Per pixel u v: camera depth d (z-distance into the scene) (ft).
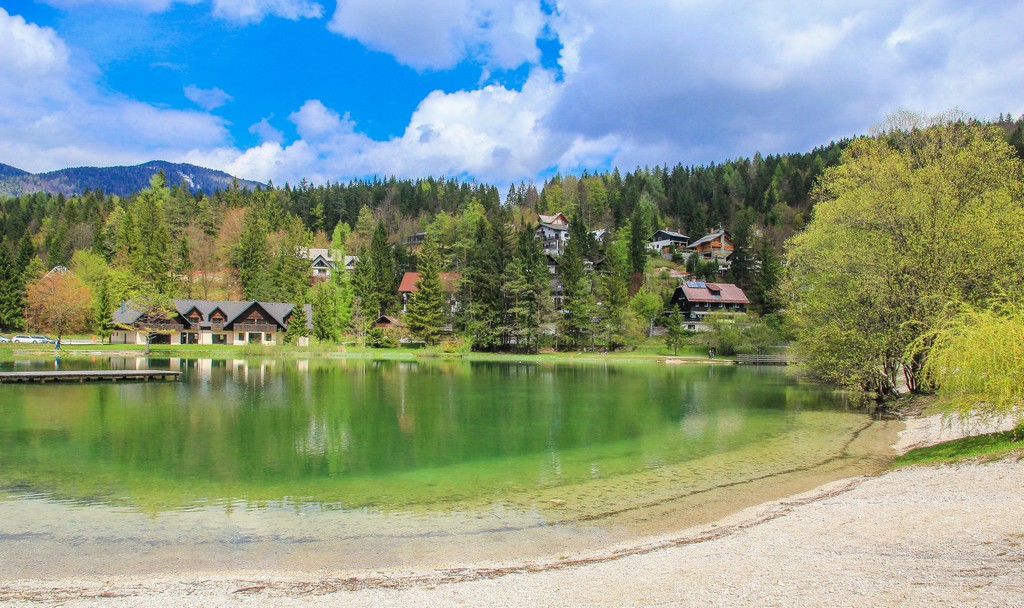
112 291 319.27
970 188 105.29
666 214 635.25
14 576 37.63
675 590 31.63
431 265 319.68
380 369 222.28
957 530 38.47
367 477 65.46
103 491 59.06
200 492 59.06
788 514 48.26
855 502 49.93
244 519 50.37
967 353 58.03
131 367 209.56
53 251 416.26
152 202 443.32
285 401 127.54
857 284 103.60
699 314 362.33
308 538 45.57
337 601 32.30
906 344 101.55
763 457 74.23
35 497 56.85
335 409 116.78
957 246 94.99
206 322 323.98
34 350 272.51
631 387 164.96
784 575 32.73
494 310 319.47
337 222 628.28
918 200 100.73
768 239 411.13
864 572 32.17
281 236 452.76
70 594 34.01
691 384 174.40
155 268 362.53
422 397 137.59
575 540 44.57
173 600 32.86
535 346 325.83
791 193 586.86
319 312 330.75
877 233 103.96
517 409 119.75
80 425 96.58
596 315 331.16
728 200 623.36
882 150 119.96
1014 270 91.97
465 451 79.30
